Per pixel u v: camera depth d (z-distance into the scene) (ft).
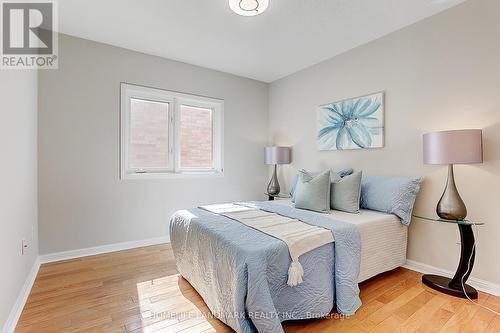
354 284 5.82
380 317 5.50
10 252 5.25
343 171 9.57
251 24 8.24
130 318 5.50
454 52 7.21
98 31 8.69
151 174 10.56
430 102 7.72
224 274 5.17
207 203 12.07
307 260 5.29
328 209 8.04
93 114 9.32
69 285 6.92
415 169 8.06
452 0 6.98
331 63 10.78
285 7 7.30
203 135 12.24
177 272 7.82
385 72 8.85
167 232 10.95
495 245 6.49
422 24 7.89
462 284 6.46
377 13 7.59
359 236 6.25
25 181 6.68
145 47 9.89
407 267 8.13
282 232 5.65
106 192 9.61
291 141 12.82
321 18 7.86
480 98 6.74
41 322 5.33
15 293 5.53
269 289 4.70
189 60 11.12
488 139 6.61
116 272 7.77
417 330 5.09
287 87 13.03
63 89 8.78
